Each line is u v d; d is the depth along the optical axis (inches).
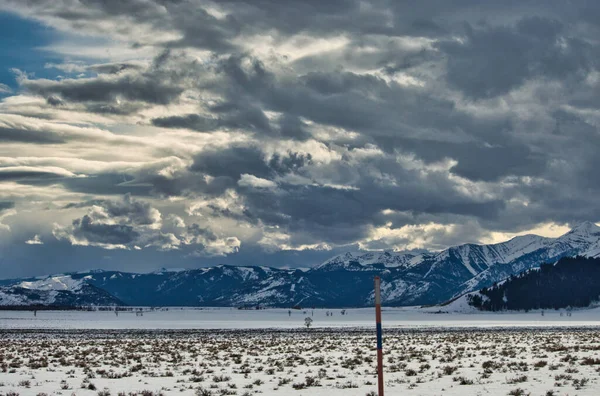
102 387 1520.7
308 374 1788.9
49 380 1699.1
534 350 2603.3
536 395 1216.8
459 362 2065.7
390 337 4687.5
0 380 1701.5
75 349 3216.0
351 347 3218.5
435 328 6998.0
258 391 1407.5
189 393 1396.4
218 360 2384.4
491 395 1243.2
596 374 1531.7
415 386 1423.5
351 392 1350.9
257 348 3218.5
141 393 1358.3
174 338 4862.2
